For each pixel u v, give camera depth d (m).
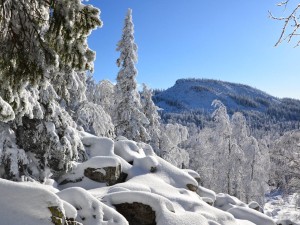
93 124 19.14
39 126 10.96
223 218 13.31
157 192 13.95
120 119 24.89
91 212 9.02
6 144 10.27
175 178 16.62
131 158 17.53
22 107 6.20
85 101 18.95
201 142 36.69
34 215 6.05
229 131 31.64
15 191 6.31
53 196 6.53
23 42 5.52
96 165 14.55
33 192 6.43
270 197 45.62
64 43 5.51
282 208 34.47
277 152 29.58
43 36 5.96
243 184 31.11
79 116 18.59
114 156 16.55
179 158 33.53
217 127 32.22
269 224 15.80
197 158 38.78
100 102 28.11
